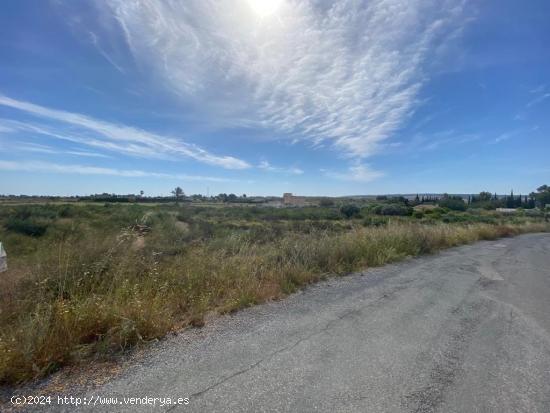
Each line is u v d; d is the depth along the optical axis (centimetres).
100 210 2505
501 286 674
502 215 4906
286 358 322
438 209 4894
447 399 261
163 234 945
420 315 465
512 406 254
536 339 390
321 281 656
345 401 254
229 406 244
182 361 313
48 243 679
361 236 1001
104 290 445
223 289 527
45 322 330
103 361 312
